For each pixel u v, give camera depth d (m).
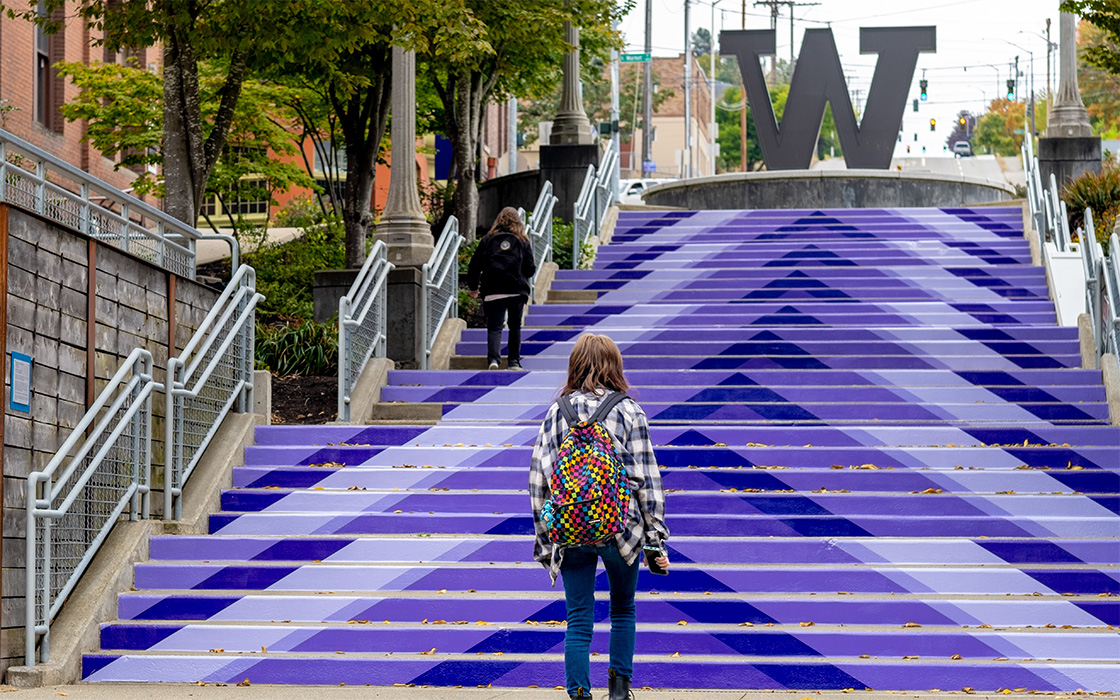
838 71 22.22
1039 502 8.05
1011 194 22.75
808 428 9.32
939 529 7.86
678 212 18.78
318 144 26.88
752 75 22.47
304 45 12.52
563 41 19.31
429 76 21.58
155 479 8.23
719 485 8.60
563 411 5.44
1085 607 6.77
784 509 8.16
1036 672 6.15
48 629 6.56
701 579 7.25
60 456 6.58
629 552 5.22
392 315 12.30
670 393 10.59
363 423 10.63
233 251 9.79
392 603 7.07
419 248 13.43
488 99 25.42
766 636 6.54
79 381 7.37
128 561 7.48
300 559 7.84
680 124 81.00
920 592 7.18
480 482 8.80
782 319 13.21
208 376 8.65
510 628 6.72
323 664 6.51
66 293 7.23
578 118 19.39
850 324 13.10
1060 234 14.49
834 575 7.23
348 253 19.39
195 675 6.57
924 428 9.23
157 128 21.55
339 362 10.34
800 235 17.33
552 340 12.95
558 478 5.22
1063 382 10.65
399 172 13.64
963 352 11.89
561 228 16.80
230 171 22.92
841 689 6.20
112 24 12.19
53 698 5.95
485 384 11.41
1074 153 19.41
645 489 5.34
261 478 8.93
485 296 11.76
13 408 6.55
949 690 6.18
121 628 6.91
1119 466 8.61
